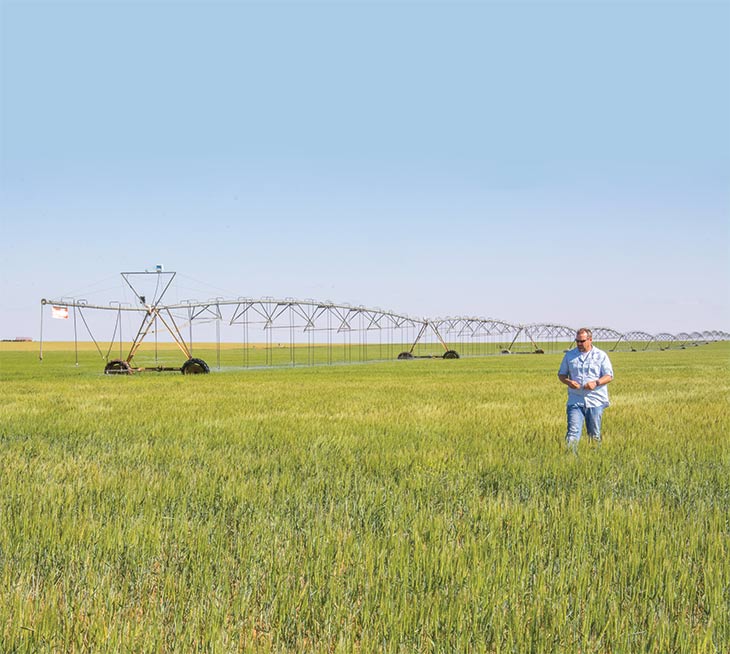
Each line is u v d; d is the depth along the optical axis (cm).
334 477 927
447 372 4972
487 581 515
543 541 621
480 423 1582
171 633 443
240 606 475
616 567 548
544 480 921
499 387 3064
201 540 611
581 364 1207
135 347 4959
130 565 562
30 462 1050
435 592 498
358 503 767
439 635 441
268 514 720
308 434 1395
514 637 439
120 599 491
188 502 783
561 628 446
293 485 872
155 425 1552
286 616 464
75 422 1627
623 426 1498
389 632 441
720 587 499
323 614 468
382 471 977
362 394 2617
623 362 7031
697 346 17800
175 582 520
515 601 485
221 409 1967
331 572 535
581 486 865
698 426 1495
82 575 534
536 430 1444
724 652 425
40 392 2773
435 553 568
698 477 931
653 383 3266
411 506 745
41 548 601
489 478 930
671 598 490
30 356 10688
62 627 446
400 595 487
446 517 700
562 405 2083
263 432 1434
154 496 805
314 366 6550
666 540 611
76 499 788
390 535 623
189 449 1191
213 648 414
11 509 730
